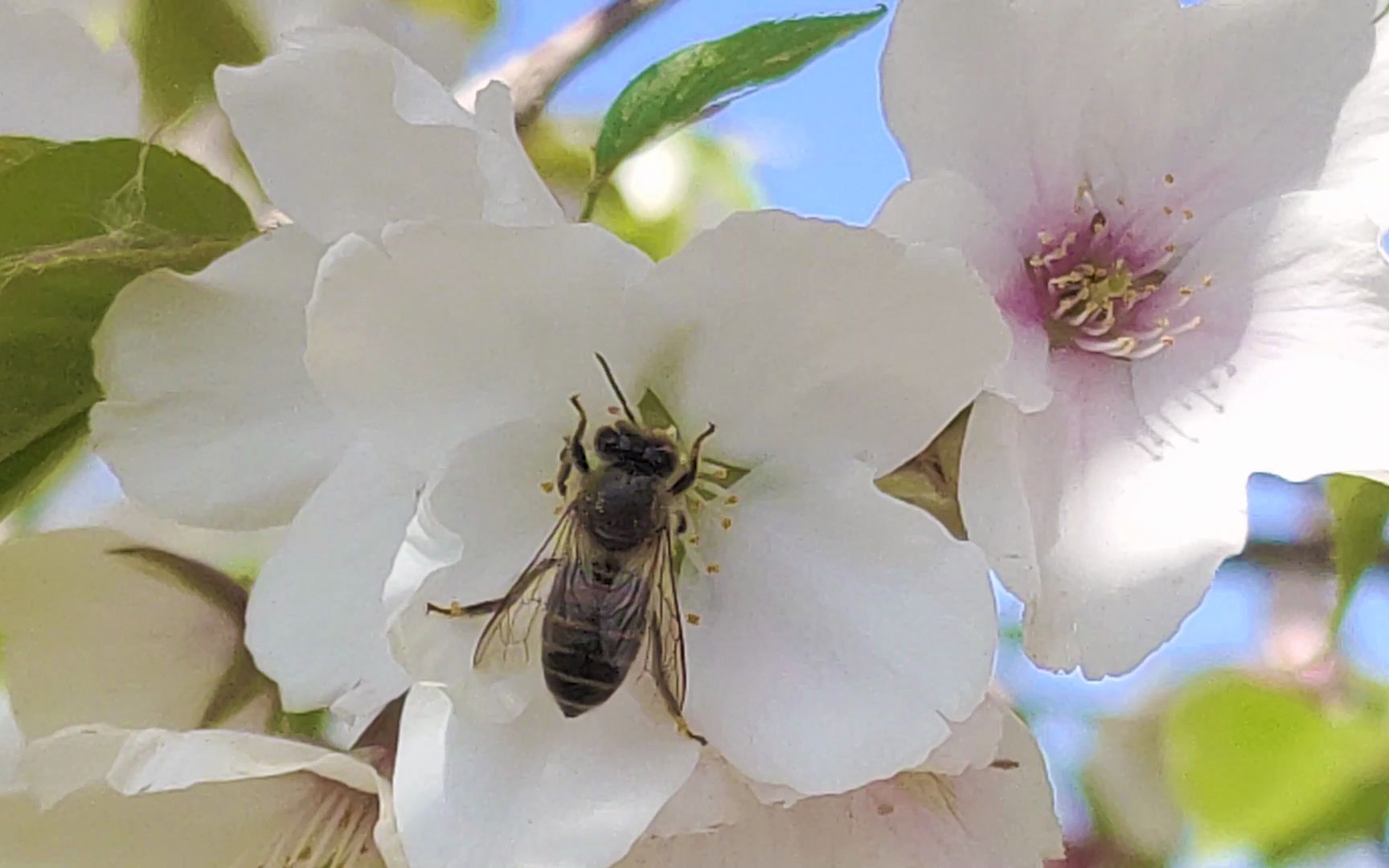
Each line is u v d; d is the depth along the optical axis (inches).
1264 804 7.4
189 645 5.8
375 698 5.3
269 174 5.3
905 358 5.1
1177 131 5.8
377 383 5.1
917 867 5.5
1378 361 5.6
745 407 5.2
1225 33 5.7
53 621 5.8
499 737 5.2
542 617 5.2
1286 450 5.5
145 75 6.1
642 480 5.2
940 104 5.6
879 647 5.1
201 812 5.7
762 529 5.3
